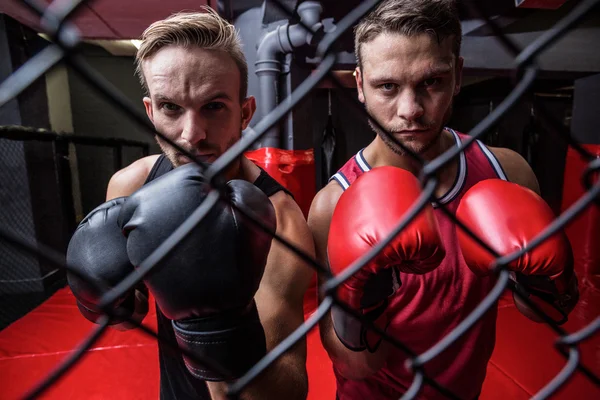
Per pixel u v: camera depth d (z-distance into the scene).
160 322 0.94
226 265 0.43
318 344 2.00
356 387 0.93
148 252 0.42
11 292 2.90
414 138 0.72
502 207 0.60
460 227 0.30
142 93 4.97
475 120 5.85
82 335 2.16
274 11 2.30
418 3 0.64
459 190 0.84
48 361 1.90
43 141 3.01
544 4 2.07
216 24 0.70
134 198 0.45
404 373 0.85
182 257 0.42
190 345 0.46
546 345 1.91
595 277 2.71
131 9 2.83
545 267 0.55
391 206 0.57
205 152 0.72
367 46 0.69
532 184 0.95
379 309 0.65
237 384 0.30
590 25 2.83
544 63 2.87
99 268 0.55
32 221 2.94
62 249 3.25
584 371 0.35
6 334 2.17
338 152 5.57
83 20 2.92
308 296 2.54
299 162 2.62
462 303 0.81
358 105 0.26
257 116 2.70
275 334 0.67
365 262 0.29
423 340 0.83
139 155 5.26
